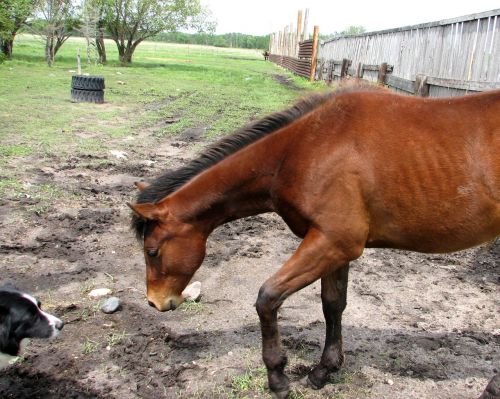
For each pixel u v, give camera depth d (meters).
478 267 5.30
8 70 21.20
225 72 28.42
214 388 3.35
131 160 8.65
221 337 3.91
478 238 2.99
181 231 3.08
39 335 3.16
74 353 3.64
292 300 4.54
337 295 3.30
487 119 2.85
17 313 3.06
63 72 21.86
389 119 2.90
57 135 10.02
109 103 14.80
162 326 3.96
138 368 3.52
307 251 2.88
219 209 3.14
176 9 28.55
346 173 2.83
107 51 41.81
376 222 2.97
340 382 3.46
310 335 3.98
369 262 5.38
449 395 3.36
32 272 4.74
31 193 6.63
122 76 22.42
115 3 27.22
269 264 5.20
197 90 19.06
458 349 3.85
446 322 4.24
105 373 3.45
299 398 3.29
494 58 7.06
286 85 22.89
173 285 3.17
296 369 3.56
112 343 3.75
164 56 42.47
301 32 33.44
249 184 3.08
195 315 4.20
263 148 3.03
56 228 5.68
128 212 6.23
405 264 5.35
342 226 2.86
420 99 2.99
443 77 8.78
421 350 3.83
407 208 2.89
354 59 17.41
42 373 3.41
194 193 3.08
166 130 11.23
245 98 17.06
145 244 3.11
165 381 3.40
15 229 5.58
